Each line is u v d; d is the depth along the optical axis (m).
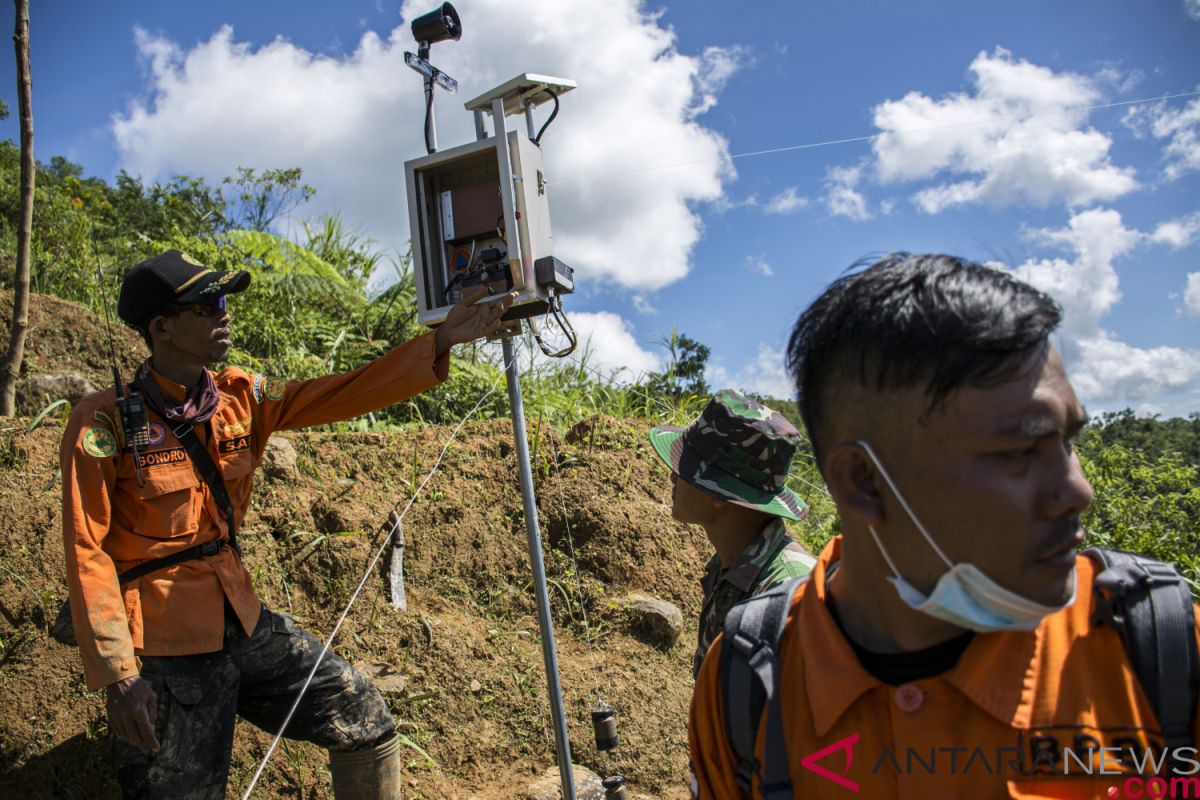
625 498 4.66
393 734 2.92
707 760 1.33
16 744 2.97
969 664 1.12
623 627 4.15
